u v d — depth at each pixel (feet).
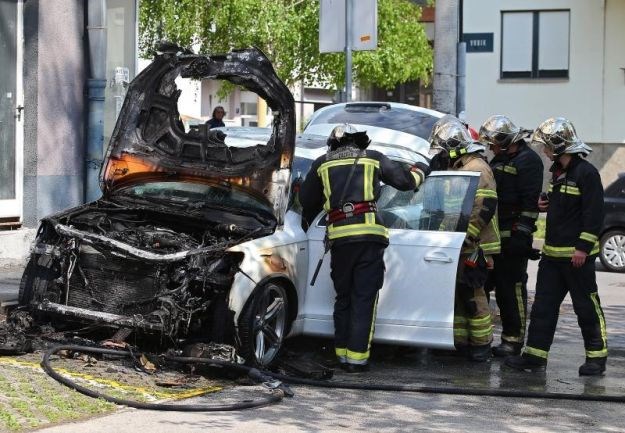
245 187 28.35
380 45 81.10
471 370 29.37
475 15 93.04
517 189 31.63
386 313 28.86
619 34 90.07
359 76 82.69
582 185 28.32
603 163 91.20
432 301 28.48
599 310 28.94
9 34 40.06
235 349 26.21
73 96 42.65
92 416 21.52
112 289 26.86
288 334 28.32
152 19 65.46
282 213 28.04
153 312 25.76
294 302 28.25
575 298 28.86
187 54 28.58
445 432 22.17
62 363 25.73
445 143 30.40
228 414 22.58
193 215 28.45
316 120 41.32
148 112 29.09
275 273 26.94
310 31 71.05
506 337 31.86
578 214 28.55
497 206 30.96
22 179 41.01
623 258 56.95
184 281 25.75
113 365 25.90
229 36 67.00
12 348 25.95
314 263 28.96
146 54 67.26
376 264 27.89
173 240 27.12
